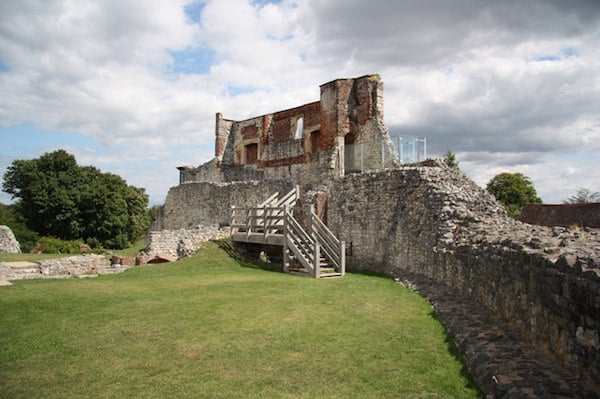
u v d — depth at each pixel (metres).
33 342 6.96
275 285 12.20
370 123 25.16
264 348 6.68
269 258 19.17
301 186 25.45
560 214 14.95
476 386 5.09
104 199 41.59
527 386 4.31
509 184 35.09
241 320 8.27
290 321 8.18
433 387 5.18
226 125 35.28
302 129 28.89
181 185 34.28
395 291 11.30
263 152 31.98
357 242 17.17
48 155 43.47
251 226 18.44
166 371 5.83
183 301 9.94
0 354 6.44
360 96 25.77
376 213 16.20
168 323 8.06
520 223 11.37
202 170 36.81
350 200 17.67
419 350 6.46
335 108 25.70
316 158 27.36
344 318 8.38
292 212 18.17
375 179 16.34
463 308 8.26
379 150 23.47
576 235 7.38
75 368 5.94
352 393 5.11
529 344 5.68
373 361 6.07
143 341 7.04
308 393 5.13
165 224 36.38
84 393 5.19
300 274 15.12
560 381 4.36
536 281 5.51
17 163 43.34
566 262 4.77
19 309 8.90
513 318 6.48
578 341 4.35
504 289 6.93
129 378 5.61
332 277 14.24
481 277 8.32
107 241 42.19
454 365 5.83
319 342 6.92
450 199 12.38
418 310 8.99
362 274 15.20
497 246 7.71
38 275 14.88
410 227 14.02
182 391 5.23
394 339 7.01
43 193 40.91
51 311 8.82
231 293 10.96
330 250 15.93
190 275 14.50
